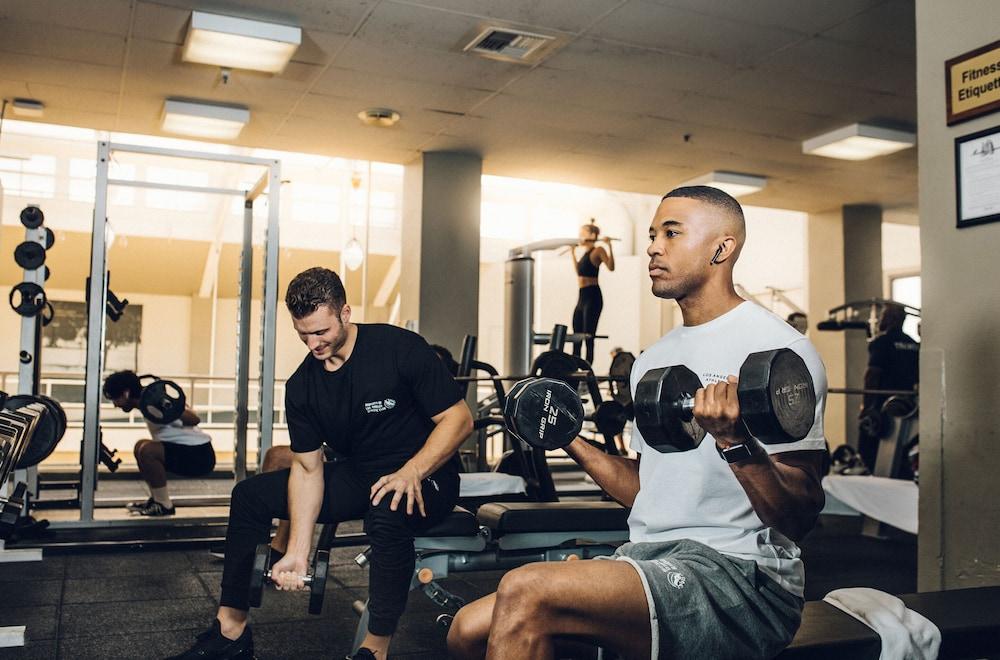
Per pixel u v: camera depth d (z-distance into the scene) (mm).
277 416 9547
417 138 5668
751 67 4395
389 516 1892
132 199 9555
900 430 4332
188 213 9766
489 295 11617
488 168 6465
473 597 2891
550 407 1286
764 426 984
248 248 4402
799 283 9750
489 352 11500
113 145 3840
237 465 4352
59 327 10867
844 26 3885
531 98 4879
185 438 4227
